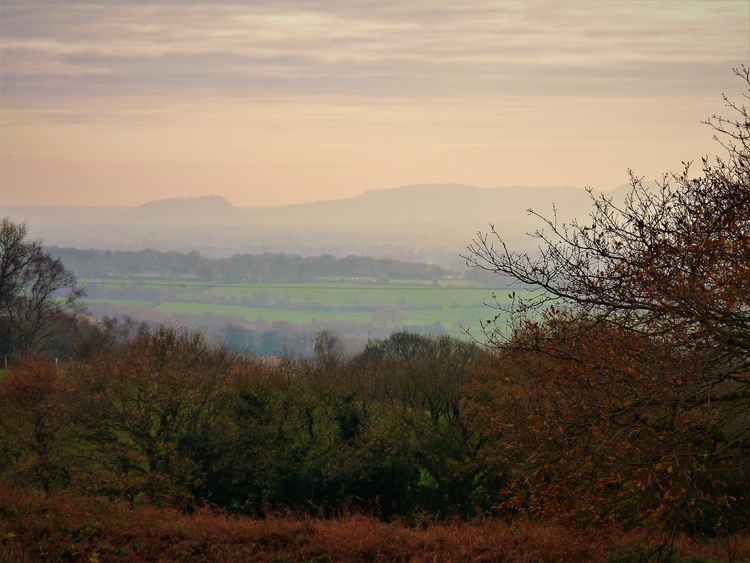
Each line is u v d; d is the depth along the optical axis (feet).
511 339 143.64
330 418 356.59
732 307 118.32
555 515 131.13
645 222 131.03
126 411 349.82
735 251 118.11
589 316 136.67
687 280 119.24
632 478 121.80
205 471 336.08
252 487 333.21
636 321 132.98
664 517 125.80
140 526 213.46
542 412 133.90
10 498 223.92
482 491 319.27
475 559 194.59
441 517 316.60
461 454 325.01
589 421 127.13
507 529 214.90
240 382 368.48
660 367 122.72
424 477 347.36
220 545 206.39
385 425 345.51
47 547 194.90
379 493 332.60
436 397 350.64
